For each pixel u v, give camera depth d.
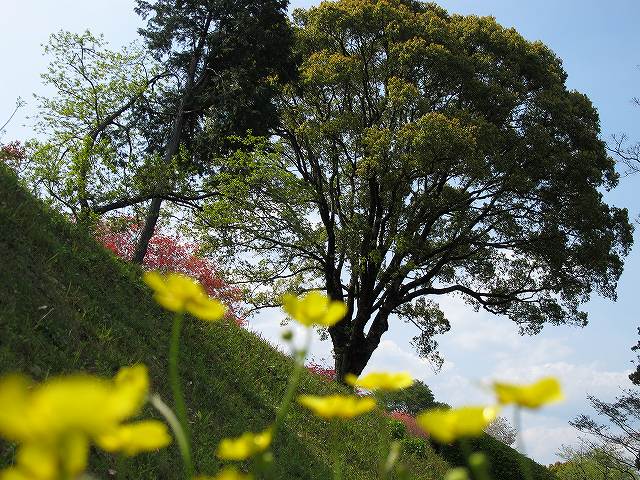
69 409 0.51
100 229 13.81
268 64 18.67
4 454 3.49
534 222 19.88
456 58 18.55
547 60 21.09
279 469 6.74
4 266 6.07
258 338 11.41
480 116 18.73
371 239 19.83
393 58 18.95
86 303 6.86
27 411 0.50
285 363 10.88
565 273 20.09
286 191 17.30
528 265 21.20
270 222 18.62
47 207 8.46
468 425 0.94
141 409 5.58
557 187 19.09
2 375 4.35
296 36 21.02
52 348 5.39
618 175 20.23
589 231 19.17
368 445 9.63
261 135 18.25
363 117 20.41
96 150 12.94
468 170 17.34
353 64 19.31
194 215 16.48
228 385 8.15
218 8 17.67
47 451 0.50
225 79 17.78
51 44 15.47
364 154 19.05
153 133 17.91
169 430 5.74
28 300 5.84
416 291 20.34
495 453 13.78
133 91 16.27
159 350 7.40
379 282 19.55
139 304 8.24
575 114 20.30
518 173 18.17
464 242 19.75
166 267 18.56
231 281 19.72
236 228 18.25
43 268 6.77
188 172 15.68
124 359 6.32
